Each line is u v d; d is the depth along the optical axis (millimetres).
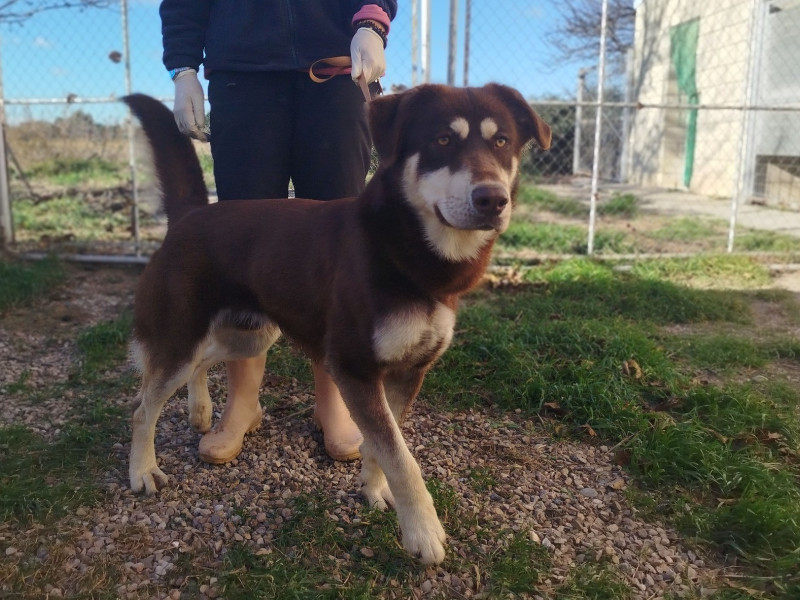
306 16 1505
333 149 1570
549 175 8844
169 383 1402
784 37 5531
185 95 1491
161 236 4188
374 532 1270
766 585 1148
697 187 7094
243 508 1358
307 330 1337
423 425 1764
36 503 1336
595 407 1769
